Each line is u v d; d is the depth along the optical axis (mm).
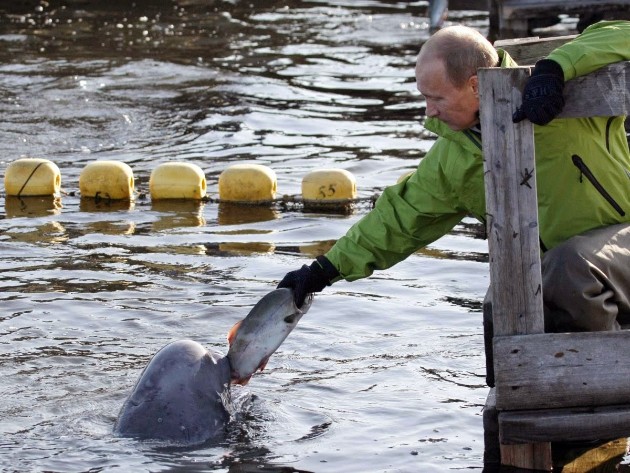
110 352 8883
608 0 23047
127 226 13070
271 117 19453
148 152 17141
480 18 29453
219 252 11883
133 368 8531
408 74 23453
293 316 7230
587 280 6465
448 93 6488
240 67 23938
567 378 6414
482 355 8812
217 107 20141
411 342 9141
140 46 26125
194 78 22625
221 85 21969
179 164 14680
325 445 7121
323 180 14227
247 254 11797
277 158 16719
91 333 9312
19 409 7719
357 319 9742
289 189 14852
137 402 7277
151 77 22609
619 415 6340
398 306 10086
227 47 26297
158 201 14430
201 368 7312
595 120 6723
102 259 11586
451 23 28875
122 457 6871
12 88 21250
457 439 7219
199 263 11445
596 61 6195
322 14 31156
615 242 6637
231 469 6734
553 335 6395
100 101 20375
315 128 18703
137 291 10461
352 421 7531
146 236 12578
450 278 10945
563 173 6668
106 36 27266
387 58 25219
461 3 31469
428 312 9906
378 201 7137
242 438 7191
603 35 6312
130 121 19031
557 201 6734
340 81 22734
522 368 6414
